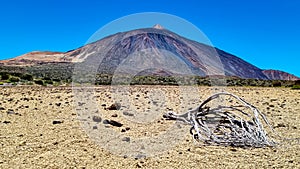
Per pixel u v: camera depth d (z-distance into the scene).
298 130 10.25
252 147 8.31
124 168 6.48
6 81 30.75
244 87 31.12
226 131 9.28
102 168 6.44
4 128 9.55
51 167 6.38
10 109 12.59
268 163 6.92
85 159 6.92
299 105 15.95
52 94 18.91
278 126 10.77
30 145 7.82
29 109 13.04
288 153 7.74
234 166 6.69
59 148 7.64
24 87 24.23
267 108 14.52
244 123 9.69
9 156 6.97
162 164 6.77
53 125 10.05
